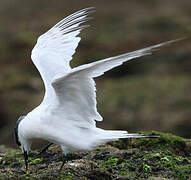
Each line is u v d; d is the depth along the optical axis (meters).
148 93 19.48
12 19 30.66
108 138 7.95
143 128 17.84
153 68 22.42
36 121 7.99
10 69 23.80
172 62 22.91
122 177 8.24
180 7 30.48
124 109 18.64
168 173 8.52
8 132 18.47
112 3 31.95
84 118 8.05
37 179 8.10
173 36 26.45
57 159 9.52
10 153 10.22
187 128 17.67
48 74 8.66
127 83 20.80
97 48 25.27
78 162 9.03
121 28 27.94
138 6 31.28
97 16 29.78
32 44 26.45
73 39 9.09
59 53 9.02
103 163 8.95
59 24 9.33
